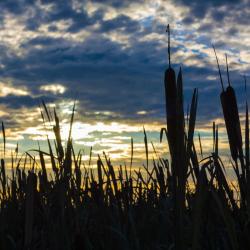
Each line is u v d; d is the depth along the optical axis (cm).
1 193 374
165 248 286
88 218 312
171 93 173
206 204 253
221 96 223
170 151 172
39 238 318
